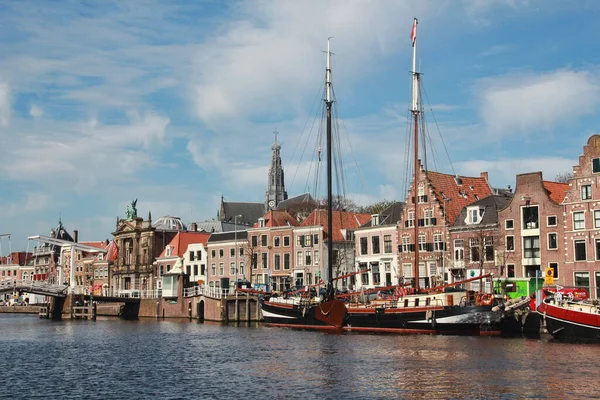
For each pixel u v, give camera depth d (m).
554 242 74.62
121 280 150.88
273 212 115.75
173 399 39.59
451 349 54.53
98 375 47.97
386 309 70.62
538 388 39.31
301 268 107.69
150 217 146.50
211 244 124.44
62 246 176.50
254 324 90.56
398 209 96.62
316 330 77.62
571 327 57.84
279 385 42.56
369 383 42.12
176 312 108.94
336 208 146.00
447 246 85.94
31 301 168.00
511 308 64.62
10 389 43.19
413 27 80.06
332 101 86.62
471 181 95.69
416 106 79.69
